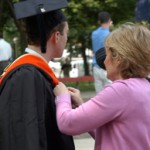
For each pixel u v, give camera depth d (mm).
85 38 36156
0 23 27594
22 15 4012
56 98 3922
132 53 3740
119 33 3830
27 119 3684
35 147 3635
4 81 3863
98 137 3865
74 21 30812
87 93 24672
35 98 3730
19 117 3719
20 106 3734
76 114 3742
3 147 3742
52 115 3873
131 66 3791
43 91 3799
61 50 4152
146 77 4031
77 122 3729
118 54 3783
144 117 3740
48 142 3836
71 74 41031
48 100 3848
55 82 3979
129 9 32031
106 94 3734
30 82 3748
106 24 12266
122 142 3711
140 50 3742
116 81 3814
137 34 3777
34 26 4031
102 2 30141
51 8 4000
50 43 4086
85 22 30828
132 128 3711
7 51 13750
